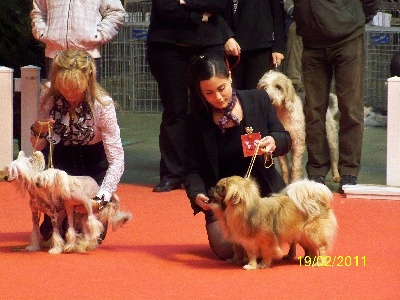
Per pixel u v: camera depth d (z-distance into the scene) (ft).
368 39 60.70
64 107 20.56
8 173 19.26
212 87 18.83
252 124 19.48
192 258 19.75
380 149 44.62
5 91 33.50
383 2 67.56
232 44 30.04
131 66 63.98
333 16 29.81
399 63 52.24
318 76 30.83
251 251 18.29
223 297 15.92
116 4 30.37
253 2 30.50
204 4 29.12
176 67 30.12
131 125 55.83
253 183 18.08
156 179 34.22
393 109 29.96
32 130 20.68
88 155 21.22
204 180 20.15
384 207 27.14
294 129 30.35
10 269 18.24
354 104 30.27
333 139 33.19
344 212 26.13
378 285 16.88
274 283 17.02
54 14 29.89
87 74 20.02
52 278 17.46
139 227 23.67
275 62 30.83
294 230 18.31
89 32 29.78
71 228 19.90
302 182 18.44
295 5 30.55
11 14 47.75
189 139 20.11
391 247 20.84
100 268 18.43
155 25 30.14
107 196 20.29
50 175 19.35
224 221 18.19
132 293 16.24
